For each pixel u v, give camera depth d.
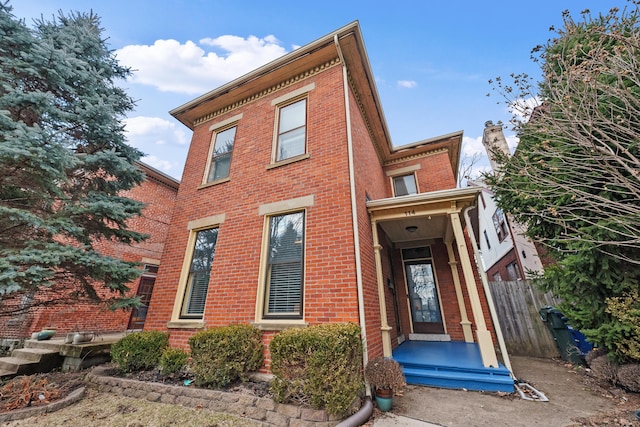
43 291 6.05
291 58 6.90
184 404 4.16
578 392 4.48
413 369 5.20
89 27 6.90
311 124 6.57
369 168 7.79
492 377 4.70
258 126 7.41
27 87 5.63
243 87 7.73
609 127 3.46
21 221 5.00
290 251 5.64
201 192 7.45
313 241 5.38
